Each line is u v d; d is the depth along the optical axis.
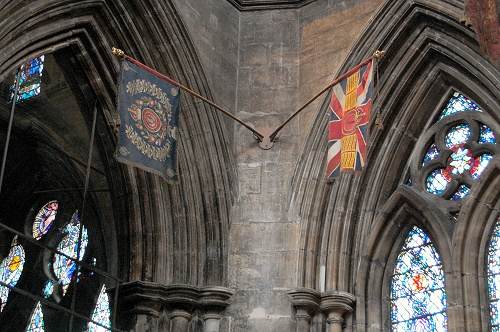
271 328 23.86
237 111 26.19
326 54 26.12
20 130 28.17
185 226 24.66
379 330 24.17
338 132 22.91
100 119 25.16
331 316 24.02
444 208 24.33
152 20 24.73
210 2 26.55
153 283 24.02
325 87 24.80
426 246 24.52
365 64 22.86
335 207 24.78
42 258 28.00
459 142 24.81
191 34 25.41
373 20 25.12
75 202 27.73
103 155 25.33
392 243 24.88
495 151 24.09
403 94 25.08
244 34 27.05
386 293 24.59
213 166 25.11
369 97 22.48
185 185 24.77
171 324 23.98
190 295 24.09
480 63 23.80
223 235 24.78
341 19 26.25
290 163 25.47
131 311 23.95
